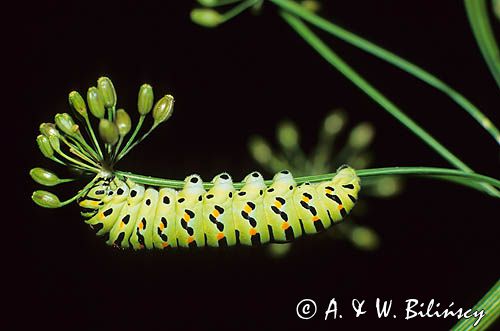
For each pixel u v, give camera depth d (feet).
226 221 0.79
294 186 0.80
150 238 0.80
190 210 0.79
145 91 0.75
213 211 0.79
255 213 0.79
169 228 0.79
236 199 0.79
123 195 0.79
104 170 0.76
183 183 0.77
